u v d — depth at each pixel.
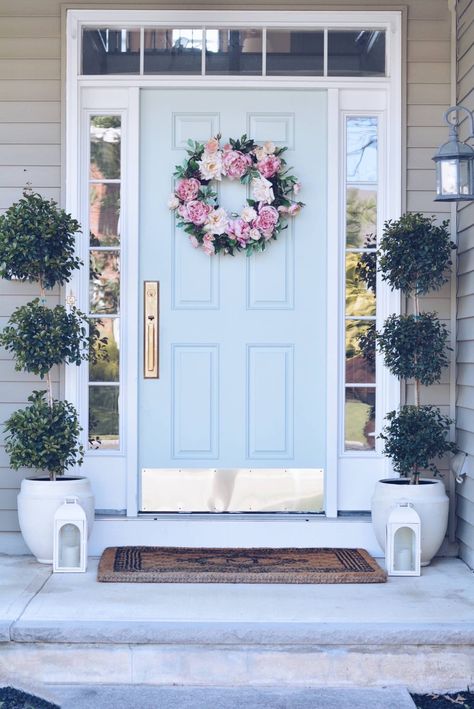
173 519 5.12
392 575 4.71
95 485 5.21
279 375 5.27
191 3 5.18
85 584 4.52
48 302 5.18
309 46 5.26
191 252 5.25
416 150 5.21
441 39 5.20
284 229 5.25
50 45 5.19
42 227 4.70
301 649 3.87
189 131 5.27
